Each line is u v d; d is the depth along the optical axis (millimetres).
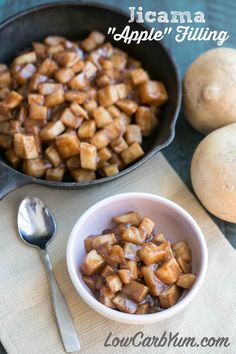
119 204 604
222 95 643
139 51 708
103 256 567
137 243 578
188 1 775
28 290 599
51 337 579
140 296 548
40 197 646
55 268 610
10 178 574
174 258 575
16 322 584
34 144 629
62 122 639
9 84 673
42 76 662
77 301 594
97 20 704
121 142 649
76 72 668
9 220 632
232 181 602
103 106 661
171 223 611
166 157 687
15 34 691
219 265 615
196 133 702
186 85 669
